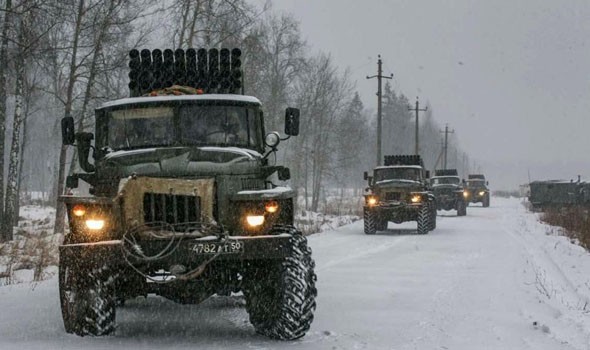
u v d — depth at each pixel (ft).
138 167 33.14
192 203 30.89
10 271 56.54
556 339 31.60
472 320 36.01
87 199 30.66
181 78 42.37
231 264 31.63
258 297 31.78
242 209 31.27
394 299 42.78
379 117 203.51
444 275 54.03
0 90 97.71
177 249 29.50
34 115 202.49
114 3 105.09
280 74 190.29
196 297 32.71
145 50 42.52
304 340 31.04
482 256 68.49
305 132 207.21
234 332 33.27
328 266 60.08
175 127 36.68
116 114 37.14
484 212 178.91
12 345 29.50
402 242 84.99
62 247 29.63
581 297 44.86
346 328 33.88
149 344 30.19
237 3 124.77
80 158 37.45
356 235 97.91
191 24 120.78
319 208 206.28
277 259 30.86
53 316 37.22
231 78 42.19
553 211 148.05
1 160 98.12
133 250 29.53
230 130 36.94
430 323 35.19
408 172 103.30
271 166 35.35
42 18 98.84
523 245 81.00
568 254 72.23
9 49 96.68
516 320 36.09
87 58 111.65
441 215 161.38
